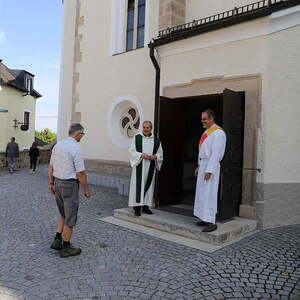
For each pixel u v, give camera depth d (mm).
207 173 5023
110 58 10859
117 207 7426
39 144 28938
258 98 5789
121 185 9016
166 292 3455
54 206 7496
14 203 7797
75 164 4309
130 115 10641
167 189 6910
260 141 5766
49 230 5562
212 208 5090
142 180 6023
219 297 3365
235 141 5812
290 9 5688
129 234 5391
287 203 5992
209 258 4371
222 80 6242
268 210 5789
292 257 4422
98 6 11430
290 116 5984
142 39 10484
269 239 5184
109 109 10844
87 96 11633
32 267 4031
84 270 3965
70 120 12234
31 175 14547
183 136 7211
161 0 8617
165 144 6809
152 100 9578
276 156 5859
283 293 3453
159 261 4258
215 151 5047
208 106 8883
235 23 5859
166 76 7141
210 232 5035
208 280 3736
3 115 21922
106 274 3863
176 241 5059
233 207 5855
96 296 3354
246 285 3627
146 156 5945
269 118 5746
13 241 4961
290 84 5977
